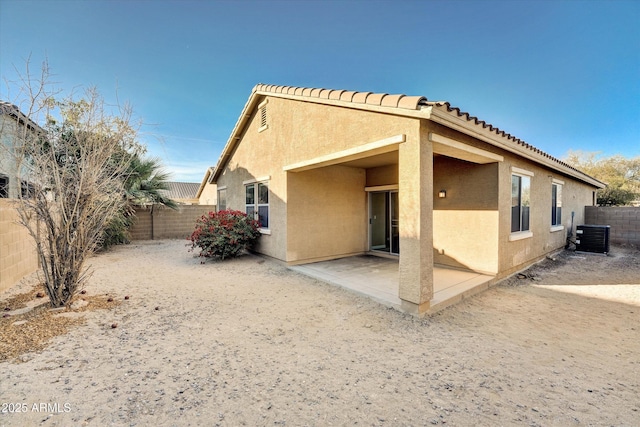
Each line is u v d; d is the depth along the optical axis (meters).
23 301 5.55
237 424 2.52
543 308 5.62
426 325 4.77
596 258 10.56
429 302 5.32
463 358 3.72
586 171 26.28
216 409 2.70
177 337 4.24
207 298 6.12
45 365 3.37
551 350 3.95
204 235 10.12
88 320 4.77
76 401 2.75
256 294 6.43
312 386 3.10
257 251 10.95
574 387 3.11
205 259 10.63
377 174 10.66
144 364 3.47
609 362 3.64
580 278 7.89
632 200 20.28
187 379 3.18
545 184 9.92
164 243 15.59
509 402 2.85
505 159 7.49
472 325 4.80
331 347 4.00
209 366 3.46
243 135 12.09
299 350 3.90
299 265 9.22
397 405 2.80
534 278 7.87
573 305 5.79
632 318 5.11
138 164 14.04
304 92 7.54
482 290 6.73
